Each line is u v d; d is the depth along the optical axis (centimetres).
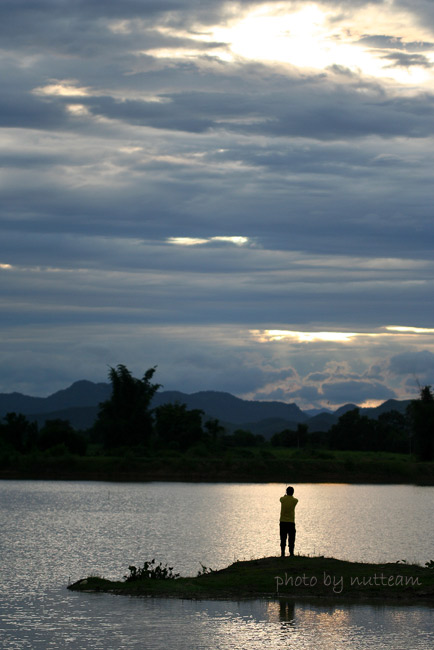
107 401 13112
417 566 2405
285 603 1958
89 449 13825
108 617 1814
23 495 7725
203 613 1847
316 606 1922
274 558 2566
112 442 12825
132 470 10588
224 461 10706
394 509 6556
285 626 1716
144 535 4444
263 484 10000
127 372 13025
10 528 4788
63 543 4025
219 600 2005
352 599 1998
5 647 1549
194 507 6506
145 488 8919
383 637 1620
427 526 5159
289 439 16850
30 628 1719
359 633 1653
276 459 11062
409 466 10769
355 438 15875
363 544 4150
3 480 10094
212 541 4184
